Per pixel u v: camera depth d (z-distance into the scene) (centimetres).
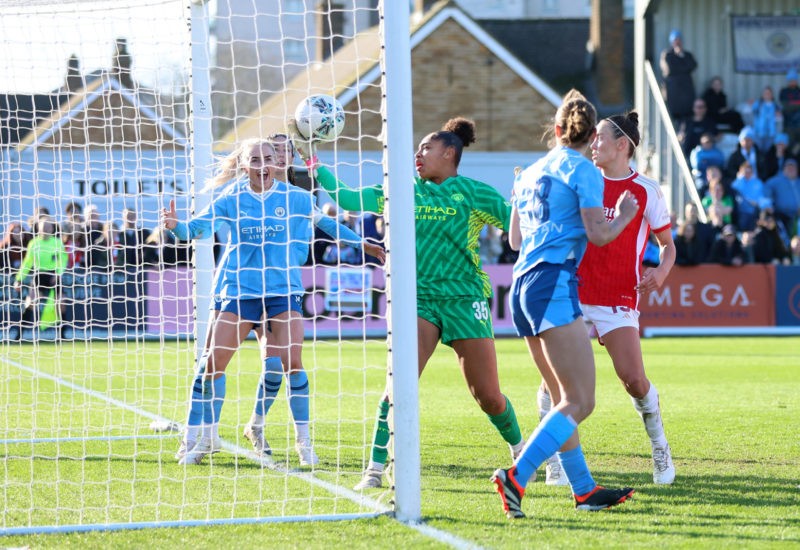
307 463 1653
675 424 2098
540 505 1324
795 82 6116
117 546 1118
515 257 5169
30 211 4338
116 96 3784
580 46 9338
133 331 4397
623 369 1459
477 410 2345
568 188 1226
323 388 2861
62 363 3612
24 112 2252
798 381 2984
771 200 5453
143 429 2033
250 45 12000
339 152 6781
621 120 1487
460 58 7538
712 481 1489
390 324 1249
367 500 1345
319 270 4759
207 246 1955
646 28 6397
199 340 1950
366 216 4378
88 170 2162
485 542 1115
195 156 1931
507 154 7588
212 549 1102
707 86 6494
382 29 1259
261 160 1595
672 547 1094
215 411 1694
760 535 1148
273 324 1672
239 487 1463
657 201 1485
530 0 13725
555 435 1216
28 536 1167
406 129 1240
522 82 7581
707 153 5553
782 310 5088
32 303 2328
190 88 1931
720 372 3256
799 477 1518
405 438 1237
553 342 1223
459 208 1435
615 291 1459
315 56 9869
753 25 6456
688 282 5031
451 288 1437
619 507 1307
